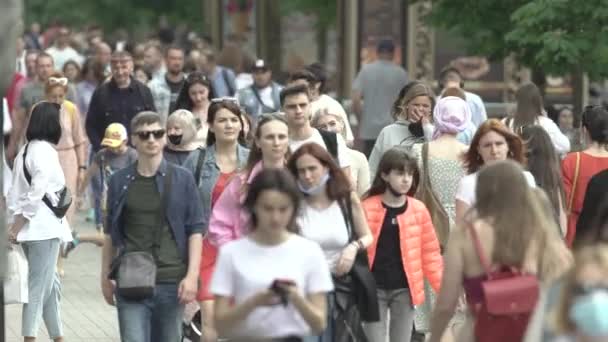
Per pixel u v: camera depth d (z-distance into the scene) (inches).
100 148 1674.5
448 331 906.1
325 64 2469.2
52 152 1142.3
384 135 1256.2
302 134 1060.5
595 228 683.4
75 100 2004.2
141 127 951.6
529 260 768.9
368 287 952.9
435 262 1045.2
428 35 2198.6
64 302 1430.9
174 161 1187.3
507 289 760.3
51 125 1140.5
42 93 1812.3
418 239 1036.5
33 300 1139.9
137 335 943.7
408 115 1251.2
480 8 1715.1
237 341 755.4
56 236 1140.5
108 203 959.0
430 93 1250.0
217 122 1044.5
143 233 953.5
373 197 1039.0
